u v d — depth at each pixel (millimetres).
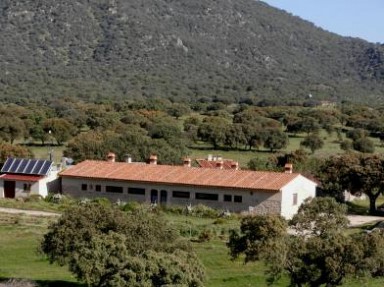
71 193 97562
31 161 100562
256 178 91812
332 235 44125
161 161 121125
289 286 45906
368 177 101688
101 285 41938
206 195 91000
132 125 179500
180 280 38375
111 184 95438
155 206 89875
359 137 187750
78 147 122938
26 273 55000
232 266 59750
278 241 45250
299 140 194500
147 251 41219
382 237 43281
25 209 89688
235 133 172375
